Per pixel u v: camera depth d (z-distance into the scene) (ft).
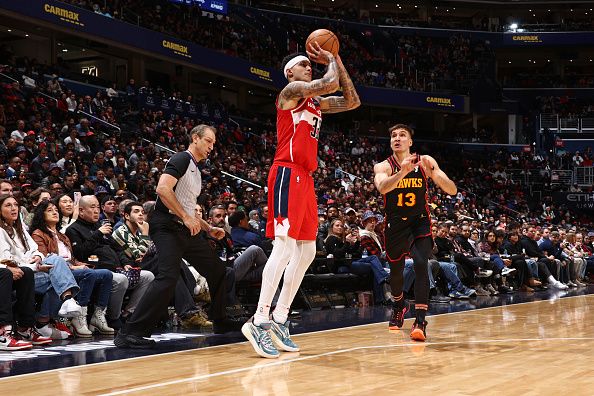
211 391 9.51
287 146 13.73
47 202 17.95
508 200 85.40
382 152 86.94
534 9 112.47
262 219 30.35
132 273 19.02
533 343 14.99
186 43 71.41
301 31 94.12
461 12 114.32
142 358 13.08
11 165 32.89
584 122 97.09
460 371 11.14
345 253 29.27
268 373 11.09
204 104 68.90
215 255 16.84
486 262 35.68
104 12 64.34
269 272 13.35
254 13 89.97
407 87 95.25
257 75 80.59
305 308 26.55
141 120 56.29
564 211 86.74
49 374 11.17
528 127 101.60
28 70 54.29
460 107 96.53
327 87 12.94
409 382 10.11
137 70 74.95
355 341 15.72
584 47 109.40
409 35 104.53
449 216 46.62
